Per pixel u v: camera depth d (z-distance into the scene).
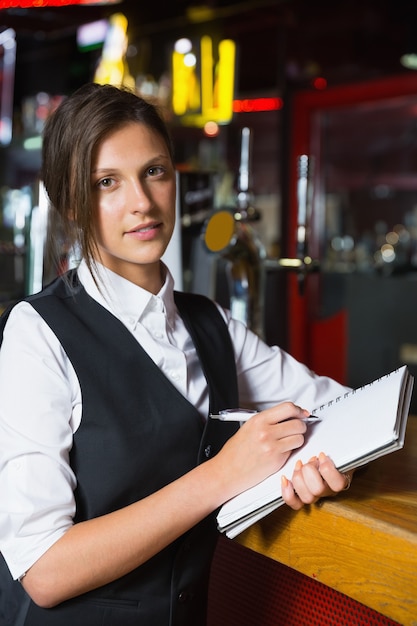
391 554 0.89
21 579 0.99
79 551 0.96
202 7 4.07
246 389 1.38
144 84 4.42
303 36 4.44
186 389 1.14
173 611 1.09
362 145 6.50
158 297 1.14
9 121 5.33
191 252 1.93
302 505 0.96
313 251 4.35
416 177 6.71
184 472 1.10
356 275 4.73
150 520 0.98
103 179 1.09
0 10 3.61
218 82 4.00
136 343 1.11
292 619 1.24
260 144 5.30
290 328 3.85
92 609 1.03
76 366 1.06
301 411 1.05
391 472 1.13
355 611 1.15
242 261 1.83
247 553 1.33
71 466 1.05
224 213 1.82
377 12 4.32
